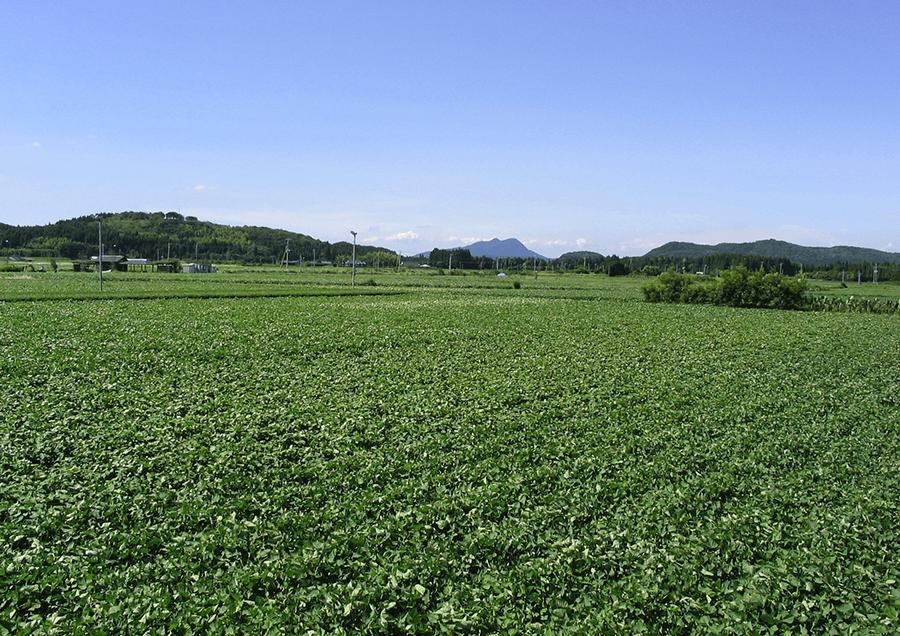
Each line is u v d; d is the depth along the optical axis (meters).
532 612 9.13
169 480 13.32
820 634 8.80
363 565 10.09
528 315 49.88
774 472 14.86
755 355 32.09
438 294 75.75
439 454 15.28
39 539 10.66
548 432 17.44
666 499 12.98
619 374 25.62
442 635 8.56
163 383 22.06
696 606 9.22
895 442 17.53
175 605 8.95
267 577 9.61
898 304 67.50
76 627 8.30
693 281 76.62
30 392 20.08
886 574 10.28
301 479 13.79
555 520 11.96
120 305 49.09
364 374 24.88
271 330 36.44
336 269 172.12
